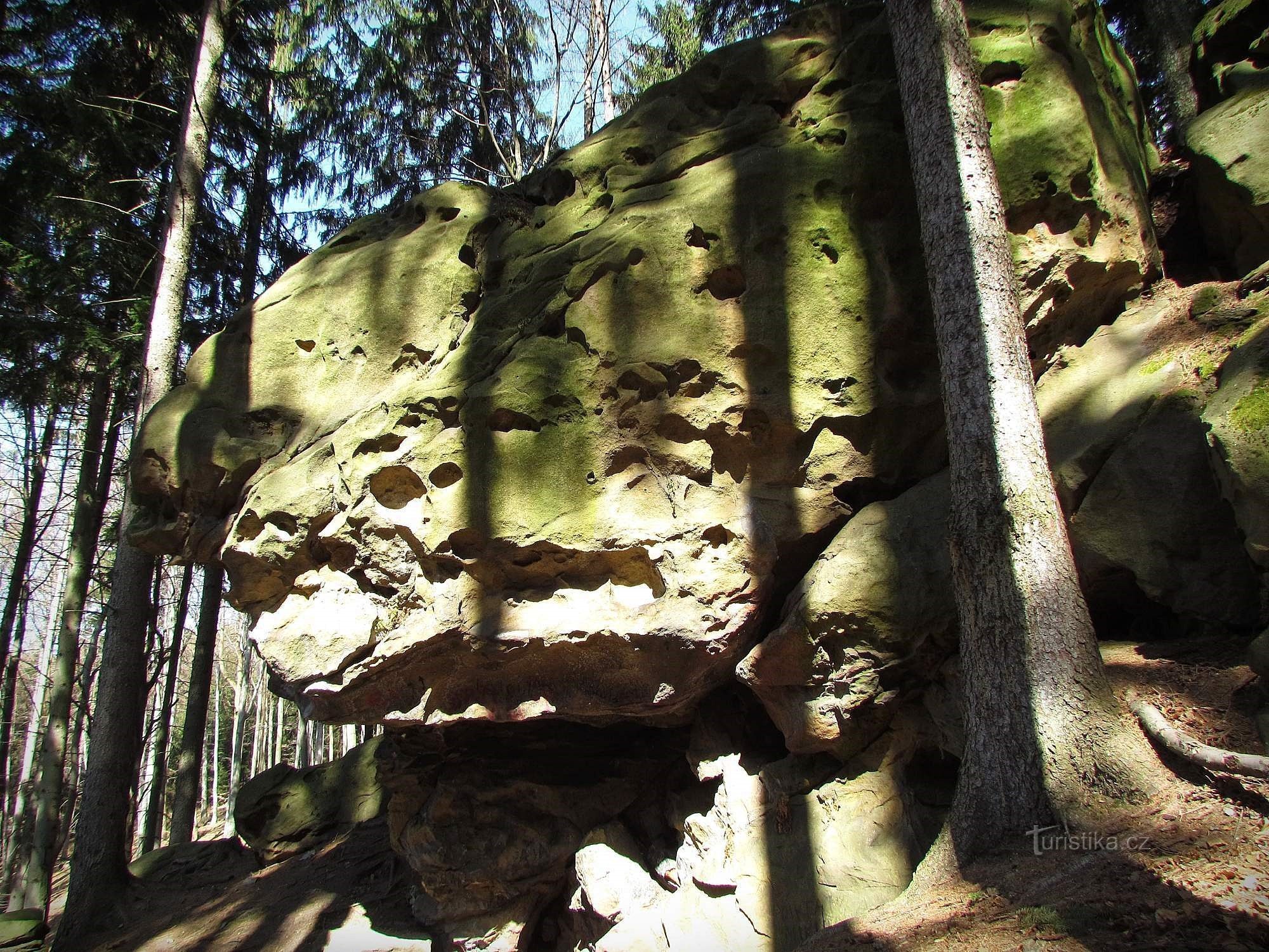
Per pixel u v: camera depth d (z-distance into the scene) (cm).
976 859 396
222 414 677
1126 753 381
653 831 680
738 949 518
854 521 570
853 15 682
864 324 596
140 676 989
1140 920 293
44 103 1147
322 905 812
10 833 2077
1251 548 400
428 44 1598
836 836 523
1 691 1664
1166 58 902
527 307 643
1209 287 583
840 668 530
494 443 592
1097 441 529
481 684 608
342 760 1073
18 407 1232
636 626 560
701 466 584
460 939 677
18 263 1117
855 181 611
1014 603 414
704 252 612
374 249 718
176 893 951
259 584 619
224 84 1382
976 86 523
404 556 591
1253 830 321
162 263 1069
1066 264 582
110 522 1661
